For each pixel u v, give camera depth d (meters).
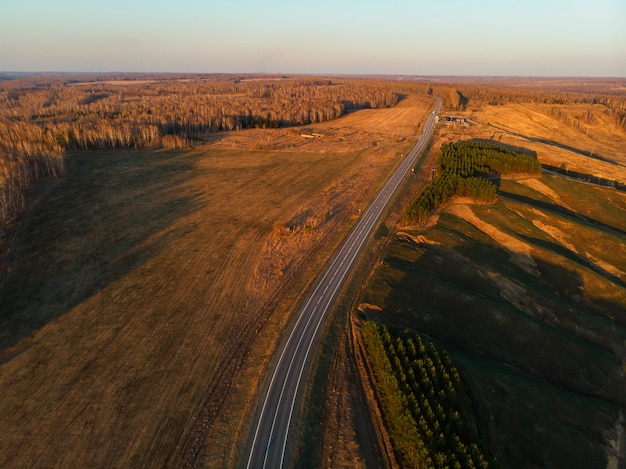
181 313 65.94
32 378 52.78
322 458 43.16
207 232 94.69
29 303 67.88
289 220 101.94
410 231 95.19
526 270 85.19
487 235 96.00
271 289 73.50
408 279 73.69
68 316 64.75
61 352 57.22
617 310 75.25
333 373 54.72
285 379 53.41
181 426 46.50
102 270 77.81
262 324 64.38
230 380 53.38
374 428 47.34
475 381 53.06
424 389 48.69
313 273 78.56
